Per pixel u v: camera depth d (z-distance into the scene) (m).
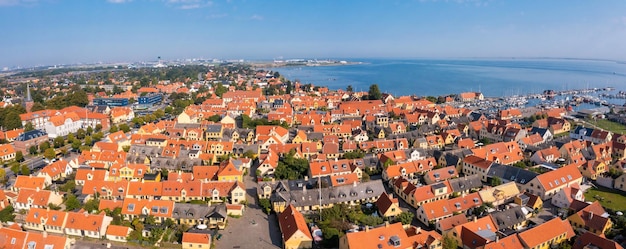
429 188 145.75
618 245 103.06
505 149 195.25
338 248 115.75
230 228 129.38
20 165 194.38
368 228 109.25
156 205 132.62
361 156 190.50
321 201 142.00
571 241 117.50
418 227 118.25
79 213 126.62
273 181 153.75
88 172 165.25
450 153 187.00
